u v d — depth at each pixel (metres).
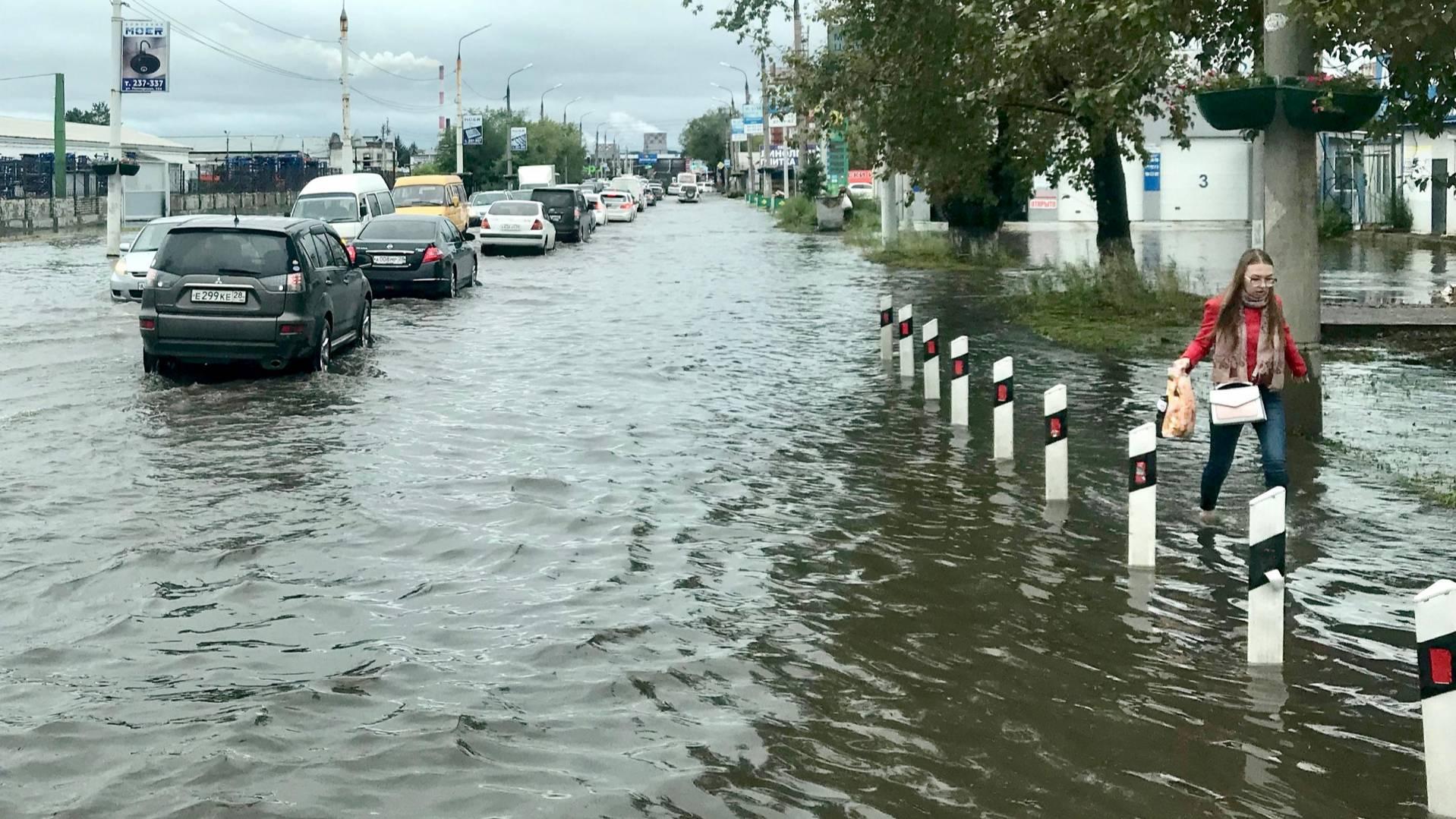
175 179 75.50
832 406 13.91
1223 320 8.78
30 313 21.92
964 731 5.59
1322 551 8.27
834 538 8.71
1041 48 18.53
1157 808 4.87
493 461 11.06
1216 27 16.09
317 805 4.88
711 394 14.67
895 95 23.38
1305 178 11.79
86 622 7.01
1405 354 16.77
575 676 6.23
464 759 5.29
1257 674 6.27
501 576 7.86
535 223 41.41
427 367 16.58
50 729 5.58
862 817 4.80
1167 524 9.05
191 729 5.58
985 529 8.94
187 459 11.02
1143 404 13.77
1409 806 4.91
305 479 10.33
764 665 6.38
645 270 34.84
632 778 5.13
